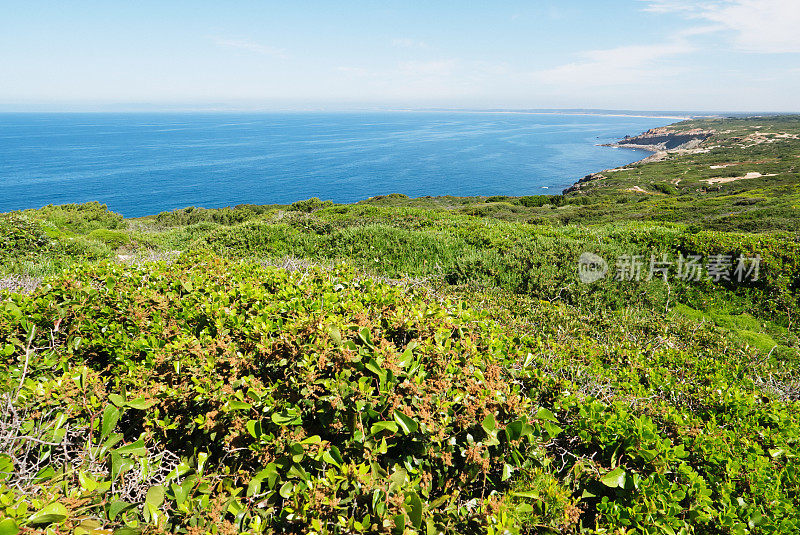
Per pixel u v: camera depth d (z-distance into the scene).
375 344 2.89
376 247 9.32
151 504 1.93
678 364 4.37
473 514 2.21
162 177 117.56
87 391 2.62
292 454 2.19
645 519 2.30
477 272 7.79
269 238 10.09
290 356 2.71
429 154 182.88
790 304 6.77
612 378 3.78
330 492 2.14
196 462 2.40
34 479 2.04
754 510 2.41
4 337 3.23
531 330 5.12
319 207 39.12
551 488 2.32
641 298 7.05
